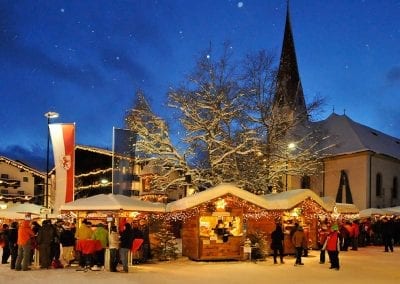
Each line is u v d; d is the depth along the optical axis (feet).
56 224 73.92
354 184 169.17
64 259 68.80
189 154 117.29
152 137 113.60
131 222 76.07
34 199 206.59
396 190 180.55
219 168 117.50
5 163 204.64
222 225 76.69
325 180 176.86
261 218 88.43
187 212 77.05
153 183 120.67
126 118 116.88
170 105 118.01
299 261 72.23
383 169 174.60
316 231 98.17
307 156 128.06
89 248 63.26
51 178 183.01
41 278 56.24
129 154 103.76
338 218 111.55
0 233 81.15
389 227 99.96
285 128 126.00
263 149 120.88
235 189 77.00
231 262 75.36
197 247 75.36
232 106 119.44
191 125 116.57
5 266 69.15
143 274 60.64
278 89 129.80
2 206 163.73
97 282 53.42
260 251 78.84
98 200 73.51
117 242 63.57
